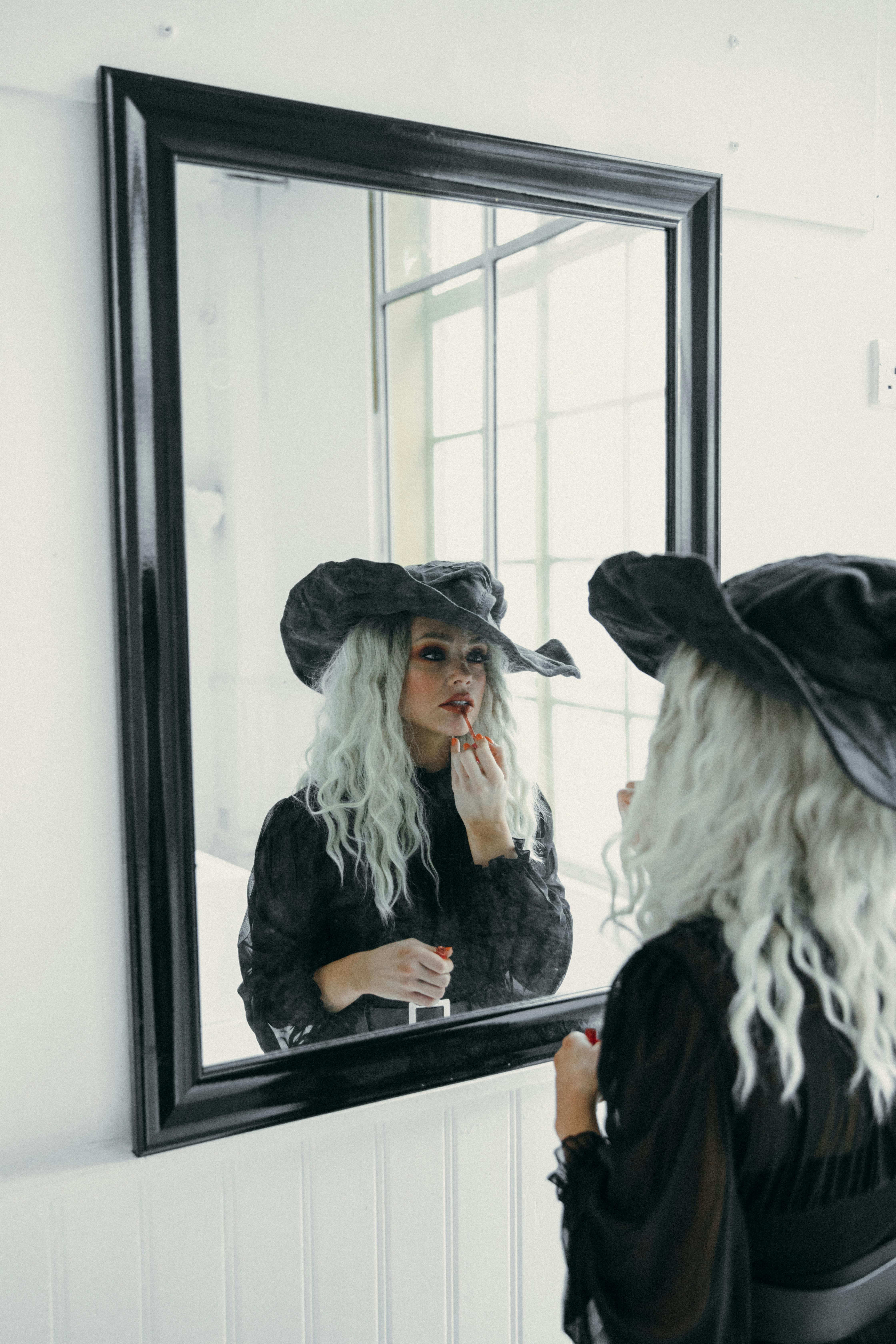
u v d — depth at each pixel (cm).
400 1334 129
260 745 112
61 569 106
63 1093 110
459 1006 126
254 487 110
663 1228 73
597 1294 78
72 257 104
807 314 150
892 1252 80
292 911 115
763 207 144
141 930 107
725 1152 73
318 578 114
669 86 135
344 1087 119
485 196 120
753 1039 74
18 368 103
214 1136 113
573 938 133
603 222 129
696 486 139
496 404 123
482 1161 132
